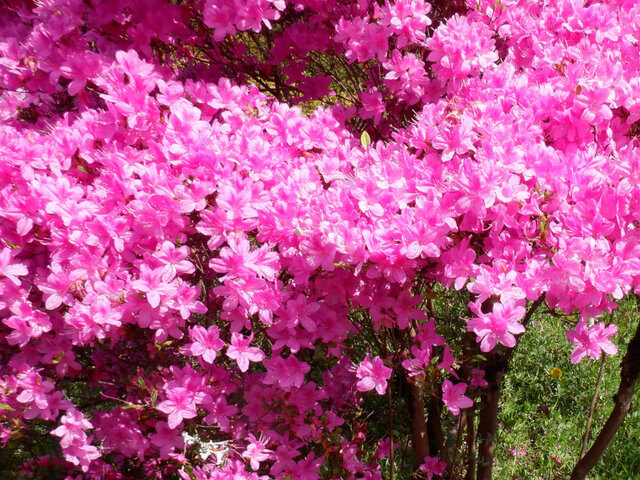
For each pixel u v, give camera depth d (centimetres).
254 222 181
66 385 264
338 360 247
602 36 210
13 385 198
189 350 187
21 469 266
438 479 314
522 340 424
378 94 264
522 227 179
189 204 180
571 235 170
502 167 171
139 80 197
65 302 180
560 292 168
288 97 304
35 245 199
